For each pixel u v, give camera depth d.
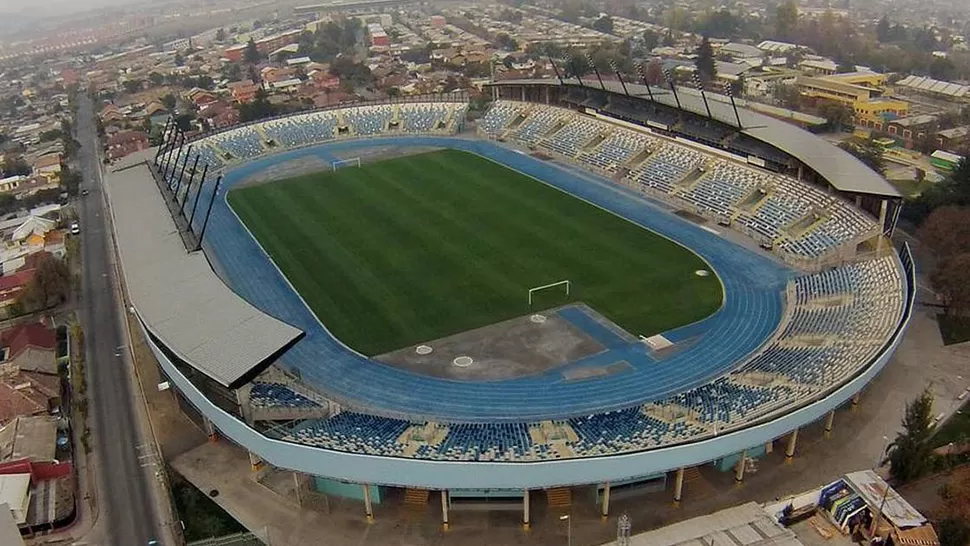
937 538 52.41
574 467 55.03
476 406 68.38
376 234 112.19
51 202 155.50
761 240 101.94
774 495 59.59
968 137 161.88
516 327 83.06
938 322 85.88
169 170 143.75
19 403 76.75
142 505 63.75
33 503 63.41
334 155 157.88
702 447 56.44
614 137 140.62
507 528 57.84
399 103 180.38
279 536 57.94
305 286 95.88
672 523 56.94
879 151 155.38
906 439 60.38
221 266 102.94
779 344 76.06
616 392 69.81
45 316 102.25
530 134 156.50
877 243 93.75
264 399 67.31
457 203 123.88
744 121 121.50
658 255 99.81
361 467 57.06
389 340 81.50
